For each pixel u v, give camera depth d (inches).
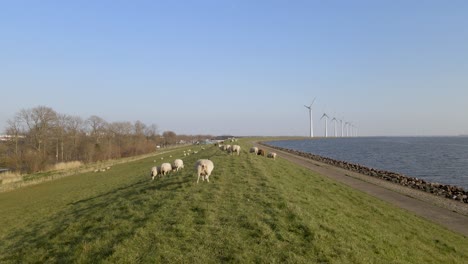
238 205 722.2
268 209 694.5
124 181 1608.0
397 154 4763.8
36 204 1325.0
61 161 3627.0
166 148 6136.8
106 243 567.8
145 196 874.1
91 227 687.1
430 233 831.7
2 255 650.2
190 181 989.8
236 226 601.9
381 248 603.5
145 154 4527.6
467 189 1902.1
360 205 1029.8
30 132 3479.3
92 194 1348.4
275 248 523.8
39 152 3208.7
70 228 704.4
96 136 4475.9
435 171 2797.7
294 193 907.4
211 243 535.8
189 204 728.3
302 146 7268.7
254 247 524.4
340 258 510.3
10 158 3019.2
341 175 2037.4
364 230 700.0
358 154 4817.9
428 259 624.7
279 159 2198.6
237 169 1227.2
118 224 657.0
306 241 554.3
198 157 2069.4
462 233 895.7
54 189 1758.1
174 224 609.3
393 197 1373.0
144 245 537.3
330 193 1132.5
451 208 1205.7
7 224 1024.2
